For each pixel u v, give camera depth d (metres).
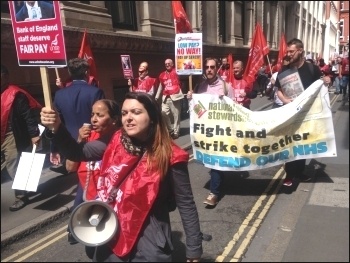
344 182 4.62
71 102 3.60
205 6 12.35
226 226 3.70
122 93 8.37
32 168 3.41
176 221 3.82
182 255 3.04
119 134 2.04
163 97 7.87
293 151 4.34
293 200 4.23
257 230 3.58
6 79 4.05
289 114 4.23
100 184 2.01
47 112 2.06
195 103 4.30
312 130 4.30
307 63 4.45
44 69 2.22
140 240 1.93
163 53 9.69
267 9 18.75
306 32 19.98
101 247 2.01
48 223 4.00
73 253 3.31
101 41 7.37
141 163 1.92
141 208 1.89
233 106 4.21
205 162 4.28
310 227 3.31
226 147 4.22
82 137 2.64
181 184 1.97
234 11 15.07
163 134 1.95
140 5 9.23
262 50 8.70
